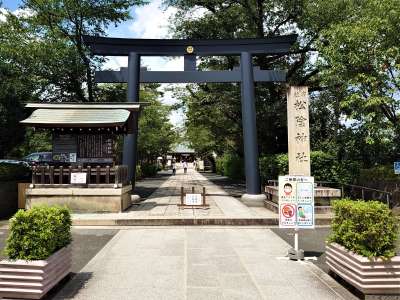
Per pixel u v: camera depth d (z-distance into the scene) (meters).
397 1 12.59
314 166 15.46
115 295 5.26
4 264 4.98
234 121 23.47
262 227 10.68
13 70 15.07
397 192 13.29
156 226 10.78
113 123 12.09
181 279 5.96
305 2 18.34
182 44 15.73
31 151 28.05
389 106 13.72
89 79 17.83
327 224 11.12
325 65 15.56
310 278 6.04
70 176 12.21
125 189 12.83
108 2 17.92
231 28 21.05
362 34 12.91
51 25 17.52
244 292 5.39
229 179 34.75
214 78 15.79
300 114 12.90
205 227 10.65
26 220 5.14
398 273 5.06
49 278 5.17
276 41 15.67
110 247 8.18
